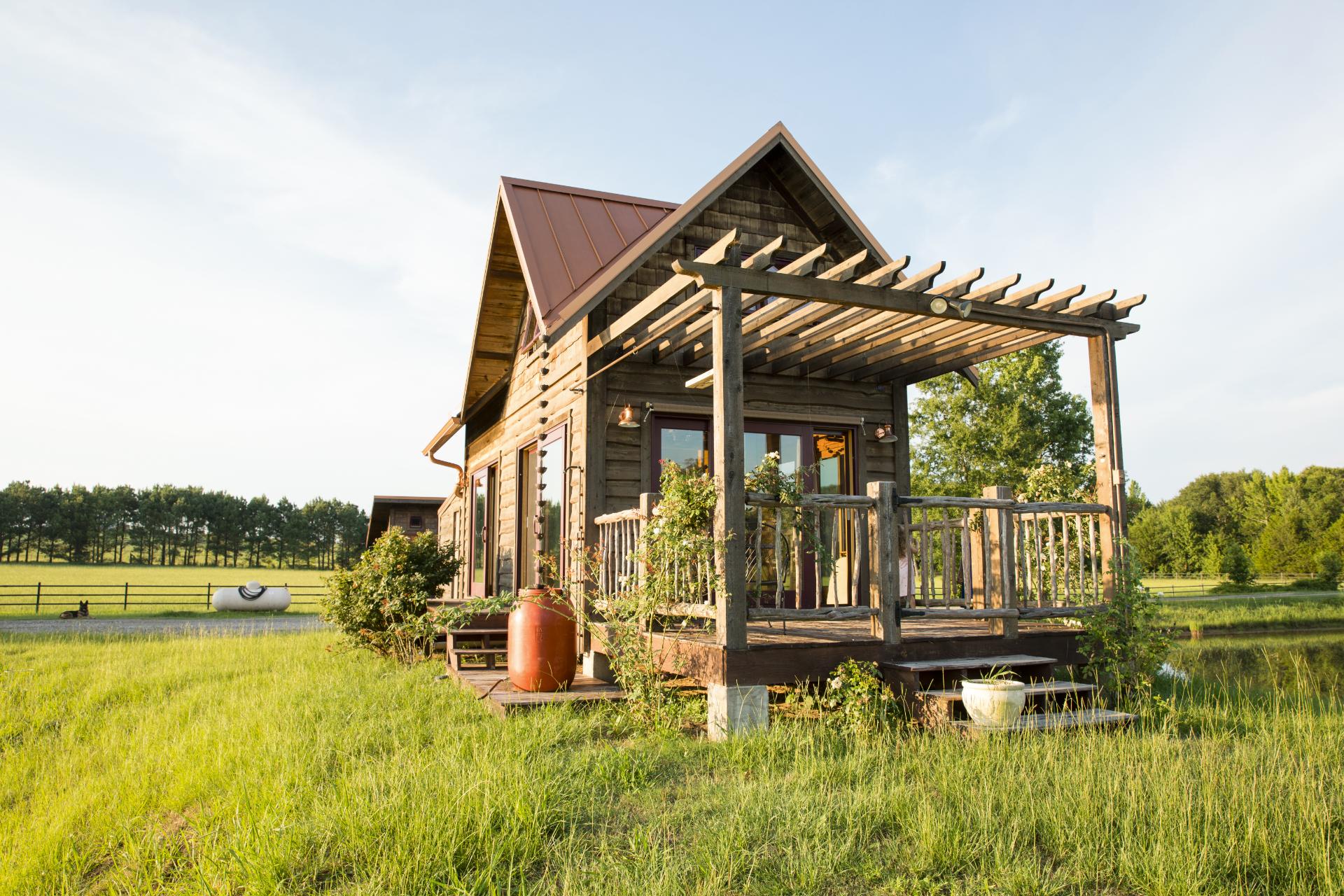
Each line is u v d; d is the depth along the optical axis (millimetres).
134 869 4641
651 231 9156
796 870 3830
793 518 7445
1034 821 4281
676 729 6355
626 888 3641
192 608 32938
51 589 42969
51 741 8164
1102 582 7984
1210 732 6469
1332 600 36062
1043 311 7633
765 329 8484
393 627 11508
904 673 6551
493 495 14891
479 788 4758
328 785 5316
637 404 9586
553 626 7734
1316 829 4090
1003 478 28500
